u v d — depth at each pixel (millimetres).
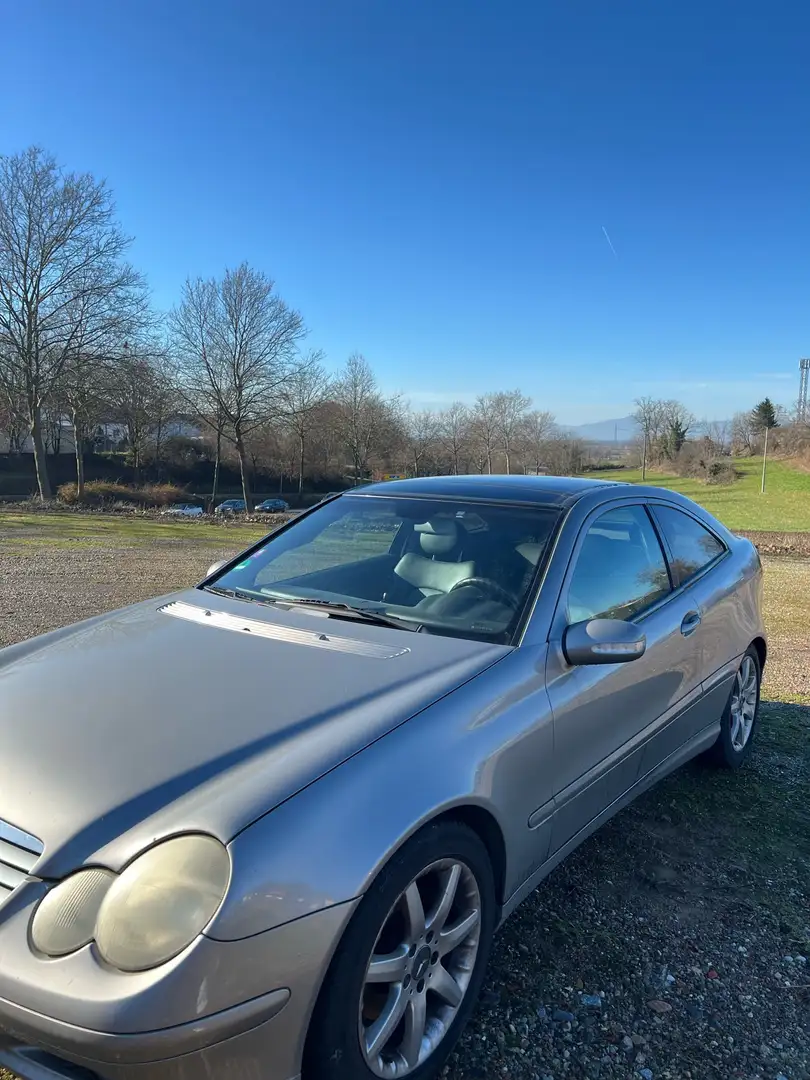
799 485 65500
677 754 3422
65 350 35406
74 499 38250
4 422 48406
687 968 2510
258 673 2281
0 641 6152
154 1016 1462
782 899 2916
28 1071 1592
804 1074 2109
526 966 2480
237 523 24688
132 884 1584
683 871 3082
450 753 2004
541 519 3051
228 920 1529
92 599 8438
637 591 3191
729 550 4148
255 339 42312
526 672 2389
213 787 1762
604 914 2777
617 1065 2111
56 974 1520
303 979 1599
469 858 2049
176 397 43250
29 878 1658
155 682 2256
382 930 1800
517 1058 2119
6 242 33750
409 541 3189
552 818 2465
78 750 1929
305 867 1628
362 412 60469
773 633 8523
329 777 1784
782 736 4676
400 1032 1937
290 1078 1631
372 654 2404
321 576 3174
